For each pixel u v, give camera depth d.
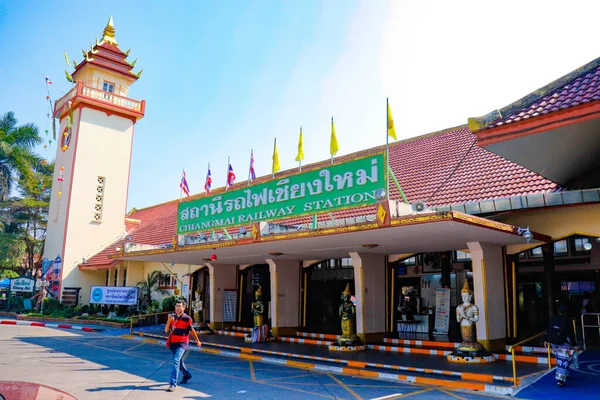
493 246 12.68
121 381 9.88
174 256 18.92
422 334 15.87
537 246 12.83
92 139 32.34
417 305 17.66
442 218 8.95
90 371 11.02
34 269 44.62
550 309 12.47
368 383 10.31
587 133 9.09
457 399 8.67
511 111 8.91
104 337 19.81
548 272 12.56
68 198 31.02
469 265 15.93
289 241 12.94
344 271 18.69
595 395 8.39
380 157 10.77
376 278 15.41
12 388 4.84
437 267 16.88
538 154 10.05
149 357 13.82
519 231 10.95
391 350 14.15
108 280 31.33
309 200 12.42
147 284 27.72
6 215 43.56
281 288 18.20
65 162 32.75
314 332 17.94
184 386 9.56
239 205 14.94
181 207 17.75
